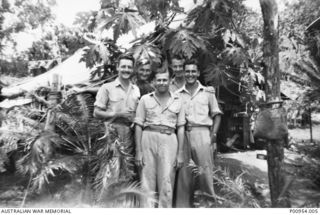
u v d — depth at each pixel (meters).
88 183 3.18
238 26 5.04
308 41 5.16
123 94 3.37
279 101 2.79
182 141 3.23
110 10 4.31
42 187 3.39
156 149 3.12
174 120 3.20
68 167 3.09
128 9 4.30
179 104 3.23
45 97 4.53
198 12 4.14
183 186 3.35
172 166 3.12
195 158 3.31
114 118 3.22
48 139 3.19
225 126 8.62
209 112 3.51
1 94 7.45
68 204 3.08
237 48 4.26
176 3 4.39
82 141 3.32
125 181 2.97
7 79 13.40
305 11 10.27
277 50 2.83
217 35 4.67
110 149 2.99
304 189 3.63
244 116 8.21
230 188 2.94
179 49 3.92
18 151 4.21
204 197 3.25
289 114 6.80
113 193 2.88
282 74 4.93
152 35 4.72
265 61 2.86
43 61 13.59
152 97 3.20
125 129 3.31
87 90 4.80
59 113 3.39
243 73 5.19
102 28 4.07
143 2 4.23
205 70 4.36
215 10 4.02
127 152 3.27
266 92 2.87
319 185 3.67
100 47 4.52
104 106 3.38
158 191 3.12
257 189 4.13
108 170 2.92
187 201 3.35
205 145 3.28
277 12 2.82
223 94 8.36
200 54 4.49
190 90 3.47
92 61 4.63
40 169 3.09
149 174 3.14
